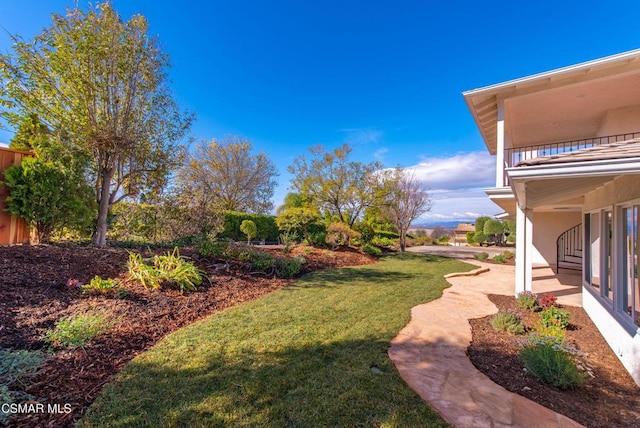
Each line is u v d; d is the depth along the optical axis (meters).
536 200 6.08
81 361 3.21
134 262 5.96
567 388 3.15
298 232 14.35
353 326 4.75
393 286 7.89
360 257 13.31
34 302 4.18
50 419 2.36
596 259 5.52
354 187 17.20
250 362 3.42
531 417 2.62
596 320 5.24
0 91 6.72
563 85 7.12
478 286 8.41
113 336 3.81
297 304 5.82
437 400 2.82
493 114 9.20
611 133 8.57
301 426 2.41
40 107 7.02
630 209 3.78
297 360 3.51
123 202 9.36
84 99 7.16
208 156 24.19
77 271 5.43
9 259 5.12
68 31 6.82
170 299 5.26
